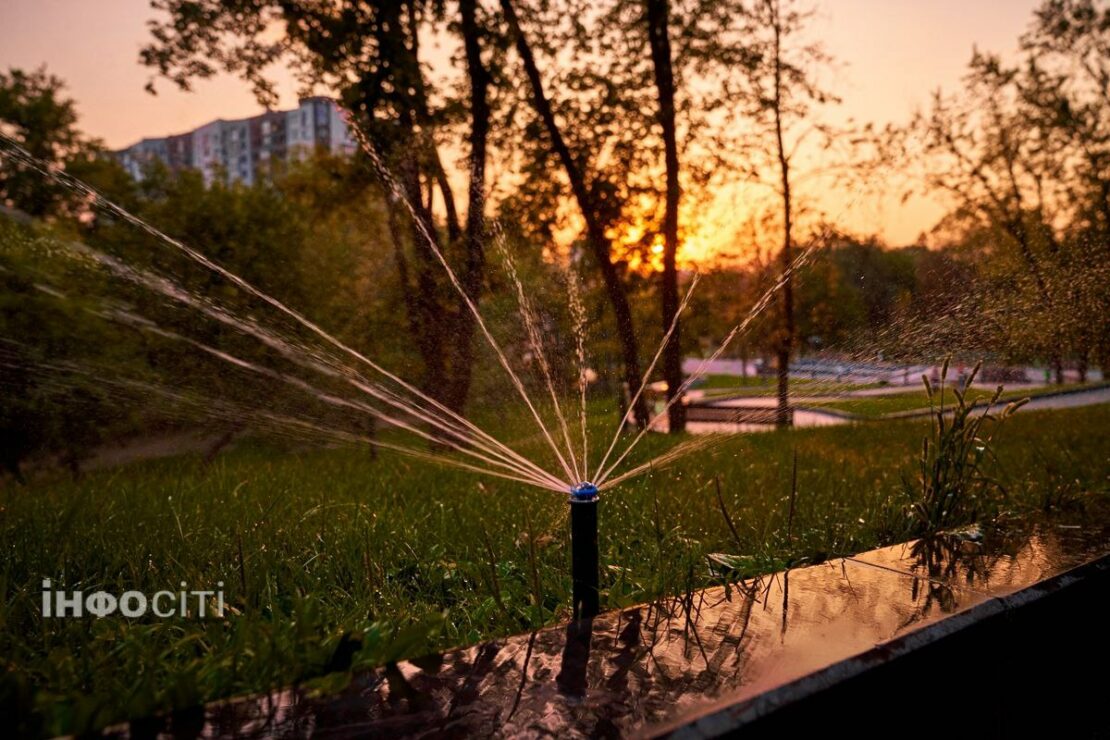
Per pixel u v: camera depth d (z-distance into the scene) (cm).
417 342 873
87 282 641
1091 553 253
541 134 1181
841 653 171
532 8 1136
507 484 489
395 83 1023
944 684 188
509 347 711
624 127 1211
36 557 286
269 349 621
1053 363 512
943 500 320
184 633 220
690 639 184
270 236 1031
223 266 965
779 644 178
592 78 1193
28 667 186
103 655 194
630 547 326
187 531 326
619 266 1231
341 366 609
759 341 1341
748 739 145
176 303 643
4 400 624
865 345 387
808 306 1209
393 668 170
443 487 487
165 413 644
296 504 396
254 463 620
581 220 1194
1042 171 1323
